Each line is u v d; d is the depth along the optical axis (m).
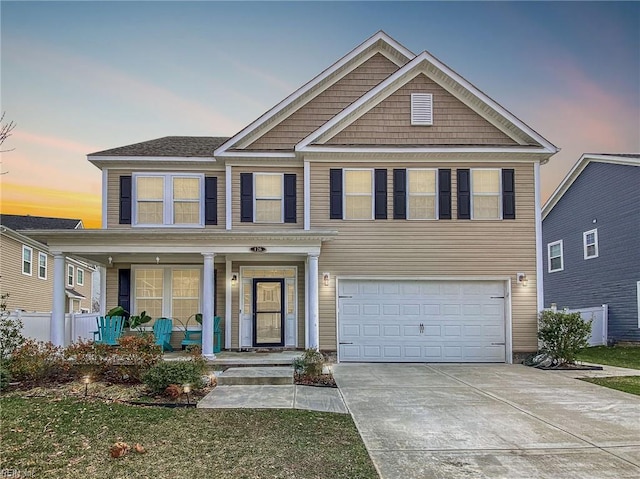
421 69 13.98
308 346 12.23
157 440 5.77
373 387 9.64
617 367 13.02
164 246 12.04
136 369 9.23
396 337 13.39
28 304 22.25
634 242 17.97
